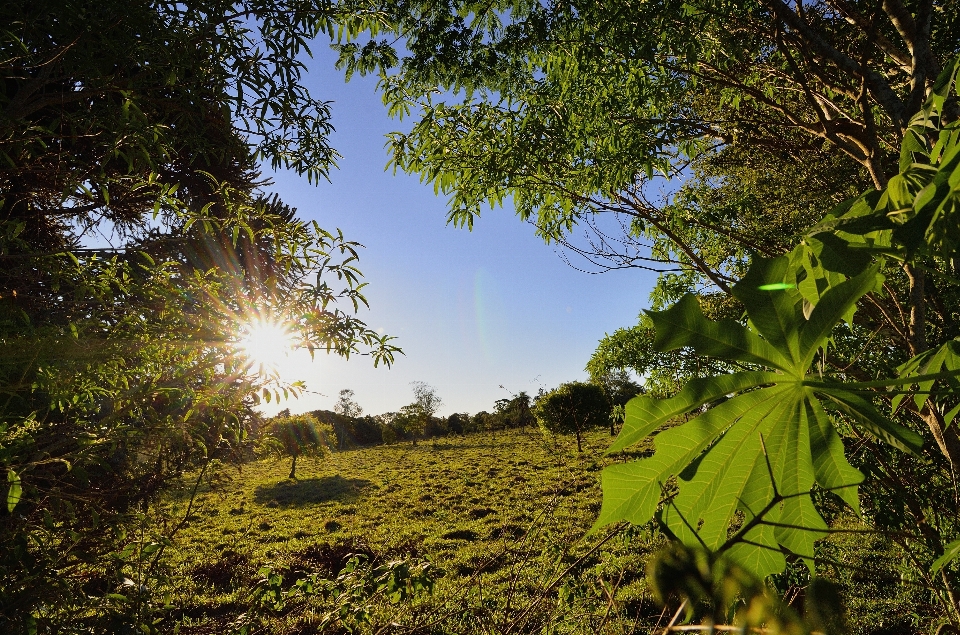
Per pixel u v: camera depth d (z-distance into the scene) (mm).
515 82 4668
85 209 4109
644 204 4305
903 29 2244
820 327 827
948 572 2459
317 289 3010
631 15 3553
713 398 893
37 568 2330
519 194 4848
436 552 10516
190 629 3396
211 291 2891
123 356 2693
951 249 780
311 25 3311
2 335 2279
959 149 705
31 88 2344
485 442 37594
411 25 4414
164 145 2535
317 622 3707
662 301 5301
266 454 3377
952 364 975
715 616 382
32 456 2402
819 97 3801
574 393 25219
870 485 2934
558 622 3109
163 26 2465
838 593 352
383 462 29406
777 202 4809
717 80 3812
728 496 916
